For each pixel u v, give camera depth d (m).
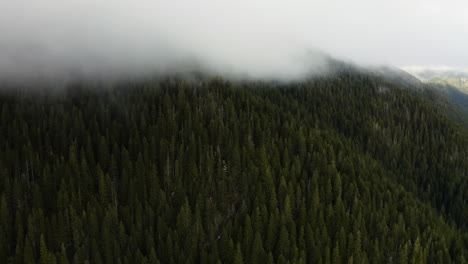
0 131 95.00
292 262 64.31
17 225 68.06
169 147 93.50
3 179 77.56
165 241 68.62
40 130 97.31
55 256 62.03
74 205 73.31
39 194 74.00
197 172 85.31
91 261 63.22
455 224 96.56
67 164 81.56
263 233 72.25
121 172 87.12
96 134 97.44
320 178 89.75
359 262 67.69
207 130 103.44
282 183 81.69
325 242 70.81
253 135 105.69
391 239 74.00
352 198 86.12
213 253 65.25
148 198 79.06
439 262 71.44
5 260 62.78
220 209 78.44
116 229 70.81
